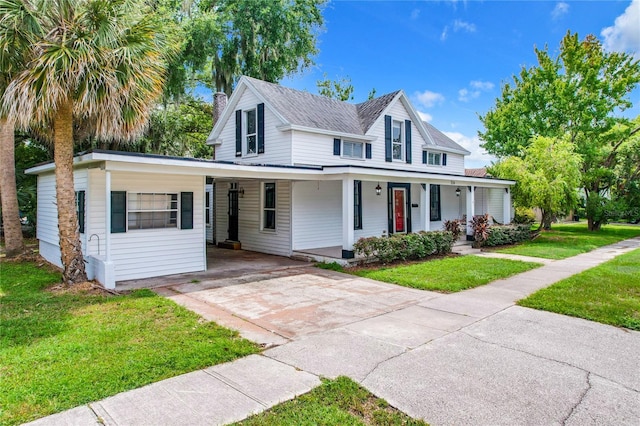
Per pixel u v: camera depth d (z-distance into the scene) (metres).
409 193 16.12
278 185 12.72
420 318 5.88
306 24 21.67
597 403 3.35
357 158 14.15
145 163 7.84
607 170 20.80
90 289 7.42
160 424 3.01
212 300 6.96
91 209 8.36
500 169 18.03
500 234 14.75
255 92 13.38
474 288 7.95
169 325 5.41
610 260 11.51
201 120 23.53
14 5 6.44
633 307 6.30
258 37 20.67
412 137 16.50
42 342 4.70
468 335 5.08
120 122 7.72
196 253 9.81
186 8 17.19
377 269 9.94
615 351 4.55
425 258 11.80
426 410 3.23
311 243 12.67
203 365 4.11
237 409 3.24
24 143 18.61
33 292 7.35
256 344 4.76
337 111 15.42
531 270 9.95
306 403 3.33
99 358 4.23
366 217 14.40
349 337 5.02
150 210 9.13
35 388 3.54
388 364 4.15
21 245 12.41
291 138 12.25
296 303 6.79
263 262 11.34
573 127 21.06
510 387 3.63
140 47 7.33
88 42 6.74
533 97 21.36
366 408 3.27
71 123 7.62
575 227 24.47
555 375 3.89
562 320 5.76
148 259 9.04
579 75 20.89
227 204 14.91
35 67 6.47
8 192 12.11
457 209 19.30
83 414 3.15
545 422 3.05
